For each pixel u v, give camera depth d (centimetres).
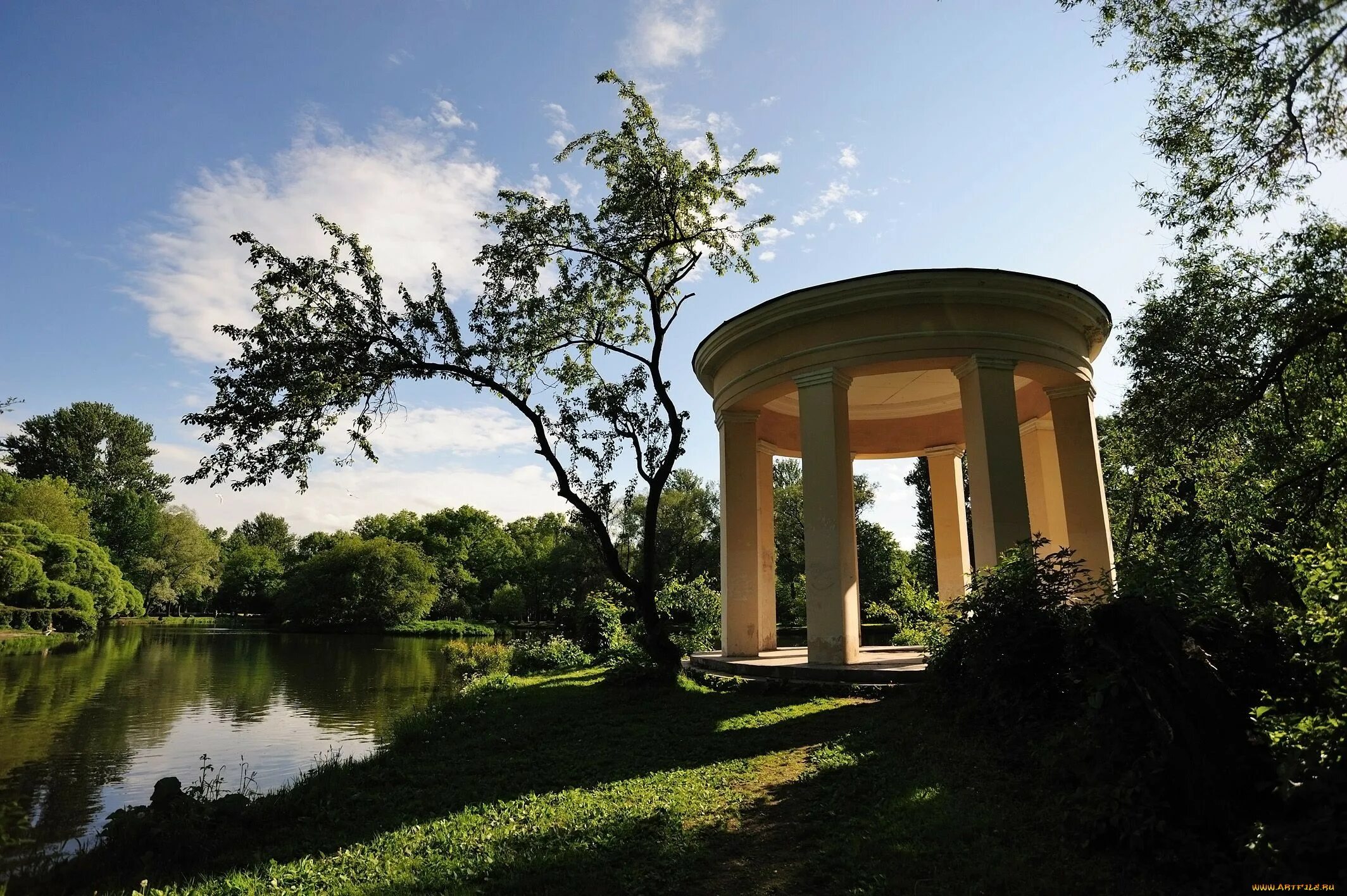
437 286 1423
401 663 2989
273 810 751
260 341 1341
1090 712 596
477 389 1475
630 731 1007
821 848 545
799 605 3509
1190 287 1180
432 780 839
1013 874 457
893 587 3353
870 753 764
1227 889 405
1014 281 1299
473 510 7900
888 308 1335
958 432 1948
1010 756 684
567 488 1428
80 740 1379
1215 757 471
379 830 671
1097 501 1399
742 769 788
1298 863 390
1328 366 963
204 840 673
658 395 1459
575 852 557
